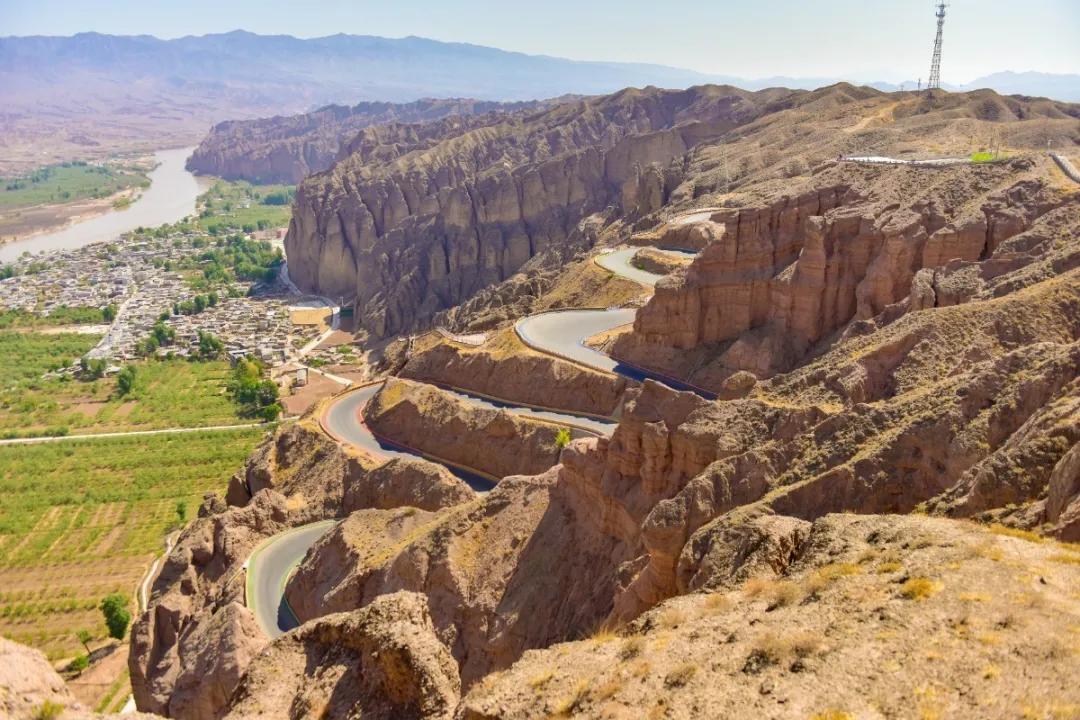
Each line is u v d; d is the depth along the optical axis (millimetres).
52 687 23469
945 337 58750
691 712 22406
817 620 25594
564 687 26359
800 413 49938
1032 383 40281
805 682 22344
